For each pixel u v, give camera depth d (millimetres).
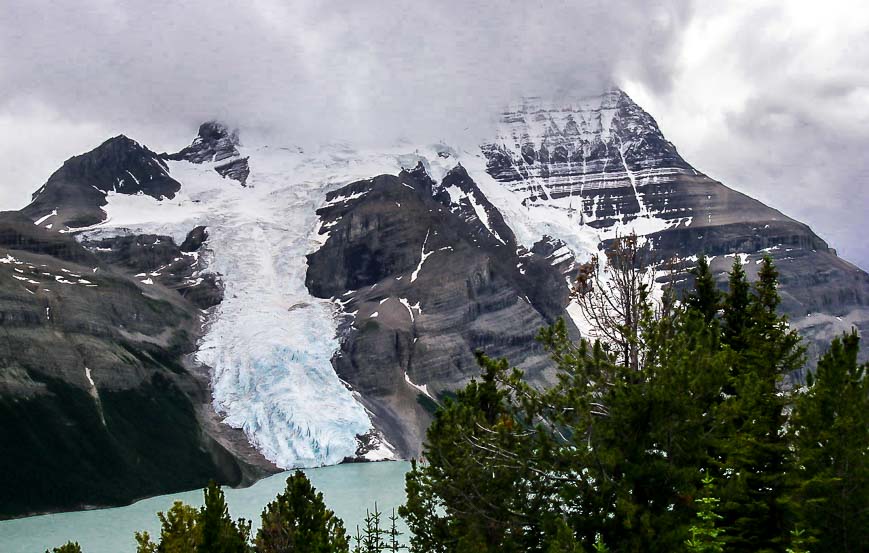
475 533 48531
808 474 46531
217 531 53625
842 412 46938
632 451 43469
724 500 42562
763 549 44188
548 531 43844
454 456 51531
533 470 46562
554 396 46812
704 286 59594
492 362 55219
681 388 42969
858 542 45094
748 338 55594
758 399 48188
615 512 42625
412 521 55688
